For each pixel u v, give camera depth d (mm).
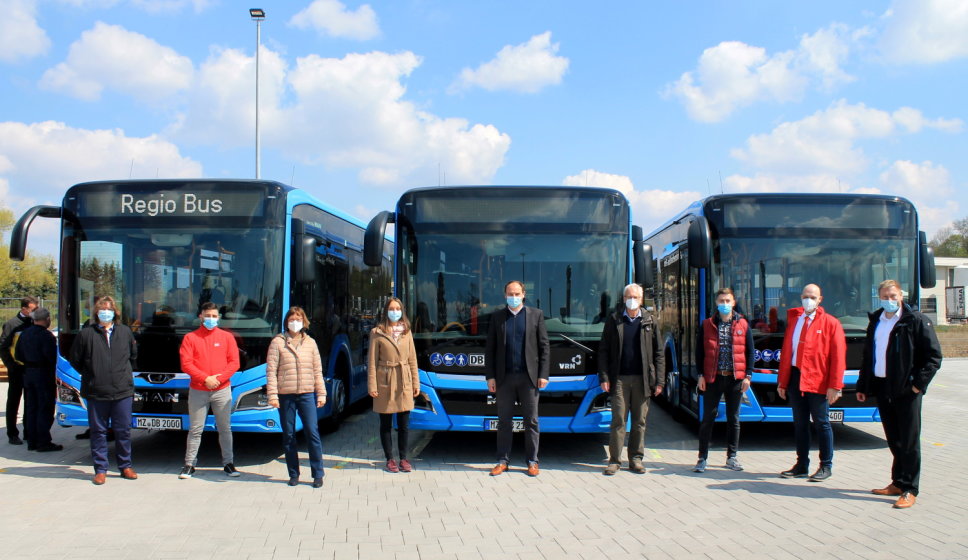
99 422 7027
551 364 7820
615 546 5109
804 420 7172
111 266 7918
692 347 9711
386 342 7469
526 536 5348
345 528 5555
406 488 6863
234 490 6773
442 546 5121
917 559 4777
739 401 7641
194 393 7273
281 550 5027
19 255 7547
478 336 7883
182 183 7992
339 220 10250
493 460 8219
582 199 8211
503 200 8180
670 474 7441
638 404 7520
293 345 7012
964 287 37531
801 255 8727
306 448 8992
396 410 7434
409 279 8102
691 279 9789
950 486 6820
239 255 7844
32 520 5746
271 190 7961
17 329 9062
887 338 6367
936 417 11523
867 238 8758
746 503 6258
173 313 7781
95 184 8039
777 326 8555
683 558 4848
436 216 8180
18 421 11062
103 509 6078
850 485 6906
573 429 7781
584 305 7980
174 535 5359
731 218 8836
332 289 9844
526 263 8047
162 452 8641
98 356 7004
